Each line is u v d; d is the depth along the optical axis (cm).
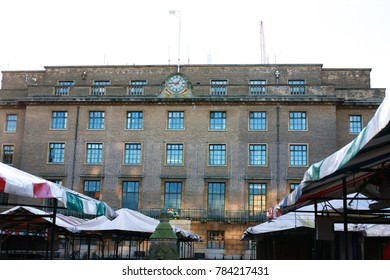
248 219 4653
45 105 5084
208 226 4716
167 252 1508
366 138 598
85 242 4716
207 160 4838
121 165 4897
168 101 4956
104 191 4856
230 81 5438
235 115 4903
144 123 4969
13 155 5122
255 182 4756
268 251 2664
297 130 4809
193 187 4791
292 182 4722
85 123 5012
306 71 5406
